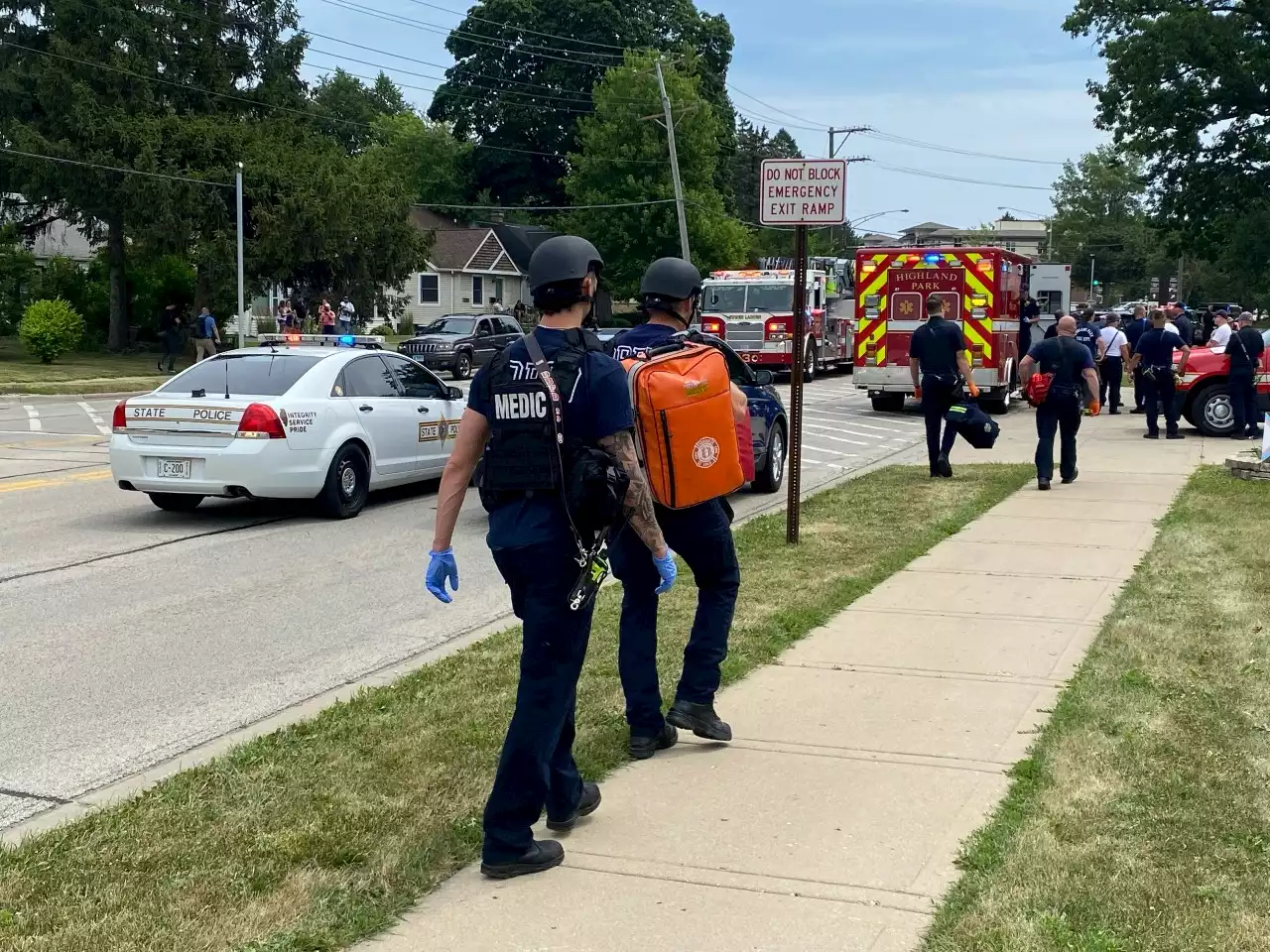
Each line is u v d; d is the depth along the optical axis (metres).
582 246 4.01
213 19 43.69
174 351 36.56
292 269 42.41
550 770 4.23
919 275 22.44
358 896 3.83
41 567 9.38
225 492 11.09
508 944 3.57
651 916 3.73
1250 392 16.95
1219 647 6.46
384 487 12.36
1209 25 42.28
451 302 65.25
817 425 21.33
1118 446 16.41
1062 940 3.45
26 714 6.01
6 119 39.00
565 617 3.94
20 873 3.99
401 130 81.75
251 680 6.58
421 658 7.00
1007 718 5.50
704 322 33.81
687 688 5.21
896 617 7.39
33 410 24.17
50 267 43.00
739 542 9.75
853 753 5.11
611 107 58.88
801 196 9.27
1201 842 4.09
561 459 3.88
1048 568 8.70
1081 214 121.25
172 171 38.59
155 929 3.61
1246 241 46.16
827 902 3.79
